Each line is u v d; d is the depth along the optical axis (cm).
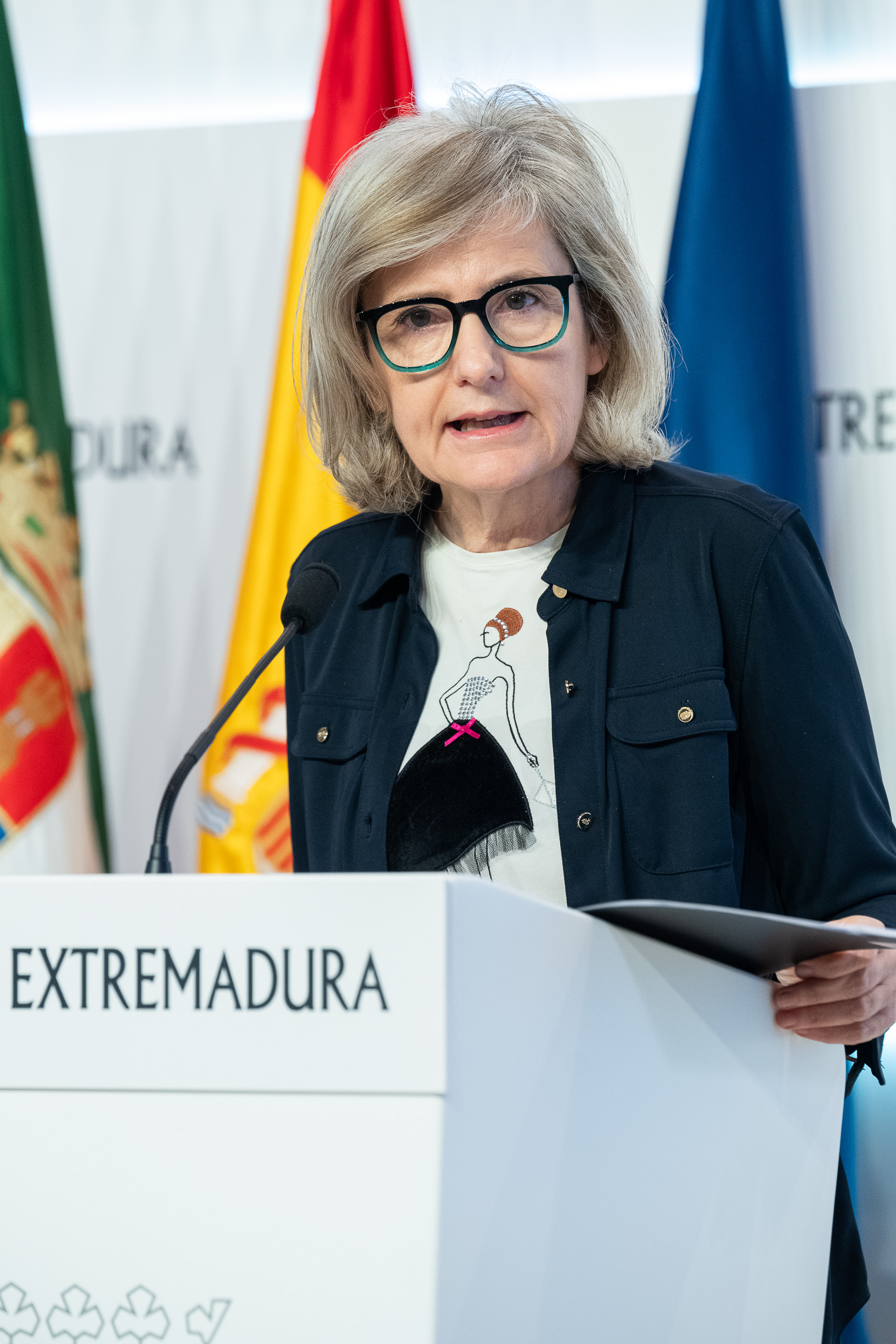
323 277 457
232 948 237
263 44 976
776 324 851
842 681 430
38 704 890
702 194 856
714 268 851
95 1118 241
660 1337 282
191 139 963
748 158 859
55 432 905
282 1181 230
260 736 865
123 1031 241
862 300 890
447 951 225
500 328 434
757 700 428
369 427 498
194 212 961
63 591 904
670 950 293
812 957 317
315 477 868
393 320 448
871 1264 814
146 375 960
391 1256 223
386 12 876
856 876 415
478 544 483
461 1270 228
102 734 950
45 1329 239
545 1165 249
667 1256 285
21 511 888
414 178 434
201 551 951
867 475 886
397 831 449
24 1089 246
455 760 447
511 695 451
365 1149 226
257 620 870
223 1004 237
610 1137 268
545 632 456
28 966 247
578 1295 258
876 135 894
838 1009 329
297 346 504
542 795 435
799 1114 338
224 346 955
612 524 463
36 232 909
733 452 840
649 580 451
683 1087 292
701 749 423
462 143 439
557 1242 252
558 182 444
